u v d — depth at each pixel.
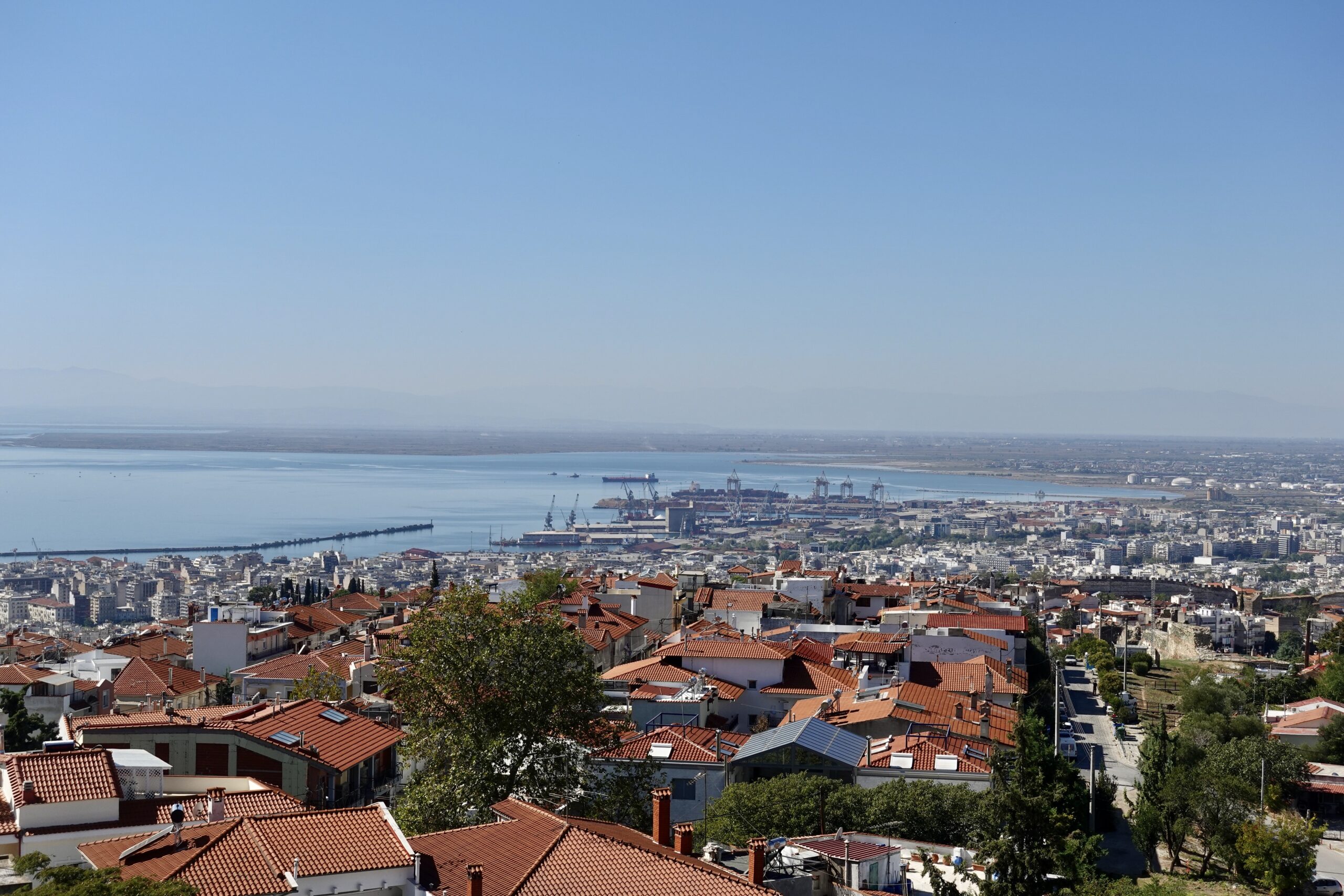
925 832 82.00
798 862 64.31
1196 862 113.50
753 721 122.44
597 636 156.00
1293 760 128.62
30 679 135.00
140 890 44.59
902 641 153.38
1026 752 73.81
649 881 51.09
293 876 48.31
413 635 86.69
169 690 145.50
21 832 55.34
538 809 60.25
